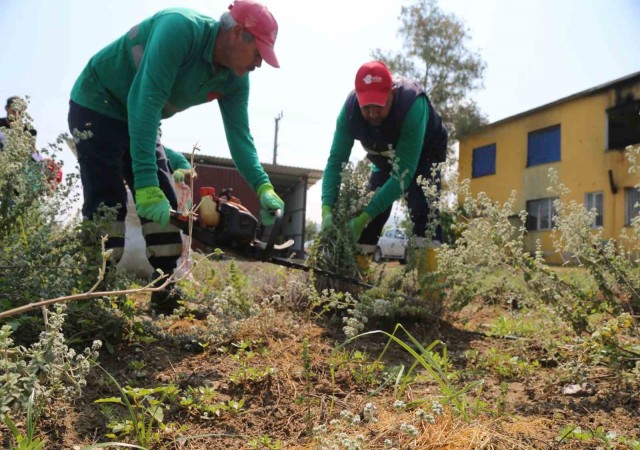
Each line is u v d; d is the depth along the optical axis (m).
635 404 2.25
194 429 1.96
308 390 2.33
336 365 2.61
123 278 2.79
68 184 2.81
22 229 2.86
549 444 1.83
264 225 3.43
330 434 1.85
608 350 2.42
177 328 3.15
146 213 2.86
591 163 18.38
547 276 2.89
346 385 2.44
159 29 3.00
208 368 2.51
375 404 2.19
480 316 4.41
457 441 1.74
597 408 2.24
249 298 3.53
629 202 17.44
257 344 2.90
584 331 2.81
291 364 2.62
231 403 2.10
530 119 20.80
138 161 2.89
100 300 2.65
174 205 3.53
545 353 3.08
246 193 22.44
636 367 2.31
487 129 22.88
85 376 2.21
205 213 3.02
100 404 2.01
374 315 3.66
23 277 2.55
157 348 2.71
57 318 1.66
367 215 4.14
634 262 2.85
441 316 3.79
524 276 2.92
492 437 1.80
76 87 3.34
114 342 2.67
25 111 2.74
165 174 3.53
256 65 3.32
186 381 2.33
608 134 17.91
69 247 2.75
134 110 2.94
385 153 4.15
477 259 3.67
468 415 1.97
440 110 24.78
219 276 4.43
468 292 3.81
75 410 1.96
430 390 2.40
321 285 4.02
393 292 3.70
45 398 1.75
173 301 3.48
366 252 4.72
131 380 2.24
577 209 2.89
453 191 3.82
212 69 3.27
